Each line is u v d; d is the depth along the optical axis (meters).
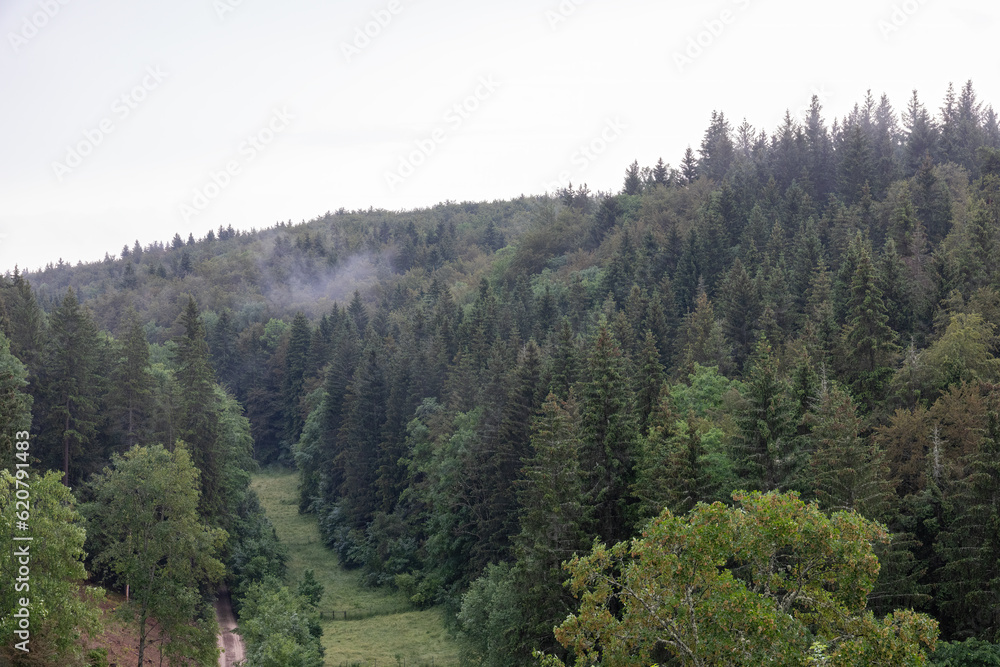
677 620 20.00
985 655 29.33
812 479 38.06
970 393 41.66
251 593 59.56
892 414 47.97
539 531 41.50
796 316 77.06
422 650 55.41
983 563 32.06
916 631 18.78
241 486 81.06
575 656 37.50
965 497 34.00
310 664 46.56
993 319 55.00
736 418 42.59
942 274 63.91
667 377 69.94
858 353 53.62
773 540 19.25
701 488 37.22
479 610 46.84
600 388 45.50
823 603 19.39
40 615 31.58
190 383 66.56
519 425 58.91
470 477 64.12
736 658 18.14
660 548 20.00
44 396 61.84
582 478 43.78
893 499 37.03
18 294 67.81
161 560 51.06
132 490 42.91
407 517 77.19
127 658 46.53
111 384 66.31
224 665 51.16
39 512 33.06
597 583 21.97
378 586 72.25
